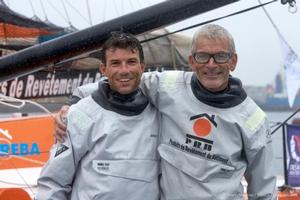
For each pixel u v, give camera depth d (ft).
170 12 13.05
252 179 11.79
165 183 11.53
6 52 26.18
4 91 25.79
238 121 11.36
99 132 11.24
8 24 25.94
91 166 11.23
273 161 11.76
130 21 13.04
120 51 11.19
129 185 11.19
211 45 11.11
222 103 11.39
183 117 11.44
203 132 11.35
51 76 26.45
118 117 11.33
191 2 12.99
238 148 11.44
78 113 11.35
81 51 13.14
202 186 11.35
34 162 20.30
